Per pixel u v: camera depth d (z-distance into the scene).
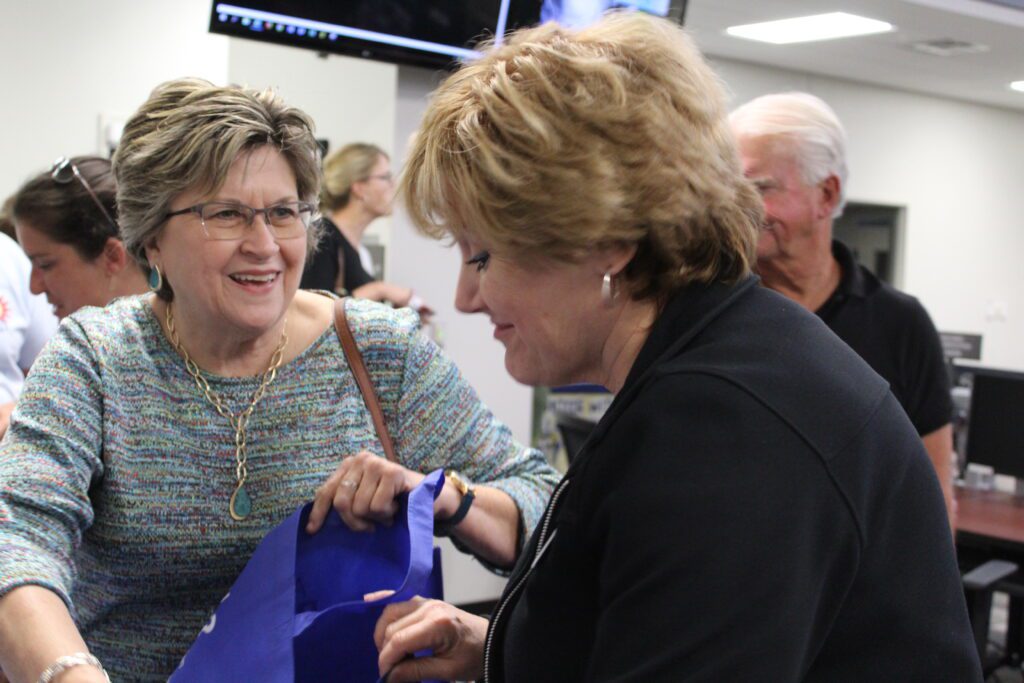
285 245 1.24
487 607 2.81
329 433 1.32
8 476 1.14
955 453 4.39
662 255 0.86
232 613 1.16
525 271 0.88
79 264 1.85
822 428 0.79
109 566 1.24
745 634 0.71
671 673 0.72
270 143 1.22
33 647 1.00
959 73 6.04
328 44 2.98
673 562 0.74
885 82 6.54
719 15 4.74
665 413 0.80
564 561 0.87
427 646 1.09
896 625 0.82
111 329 1.28
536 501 1.37
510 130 0.83
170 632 1.27
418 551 1.10
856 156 6.69
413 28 3.03
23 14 4.07
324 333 1.36
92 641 1.26
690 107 0.85
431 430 1.38
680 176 0.83
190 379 1.28
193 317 1.27
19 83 4.09
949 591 0.86
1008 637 4.11
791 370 0.82
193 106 1.20
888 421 0.85
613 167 0.82
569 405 4.48
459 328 3.78
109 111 4.25
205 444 1.27
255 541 1.27
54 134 4.16
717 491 0.74
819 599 0.76
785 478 0.75
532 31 0.93
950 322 7.40
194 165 1.18
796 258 2.04
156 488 1.24
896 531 0.83
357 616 1.15
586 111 0.82
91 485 1.24
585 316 0.89
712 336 0.86
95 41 4.21
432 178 0.89
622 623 0.76
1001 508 3.82
